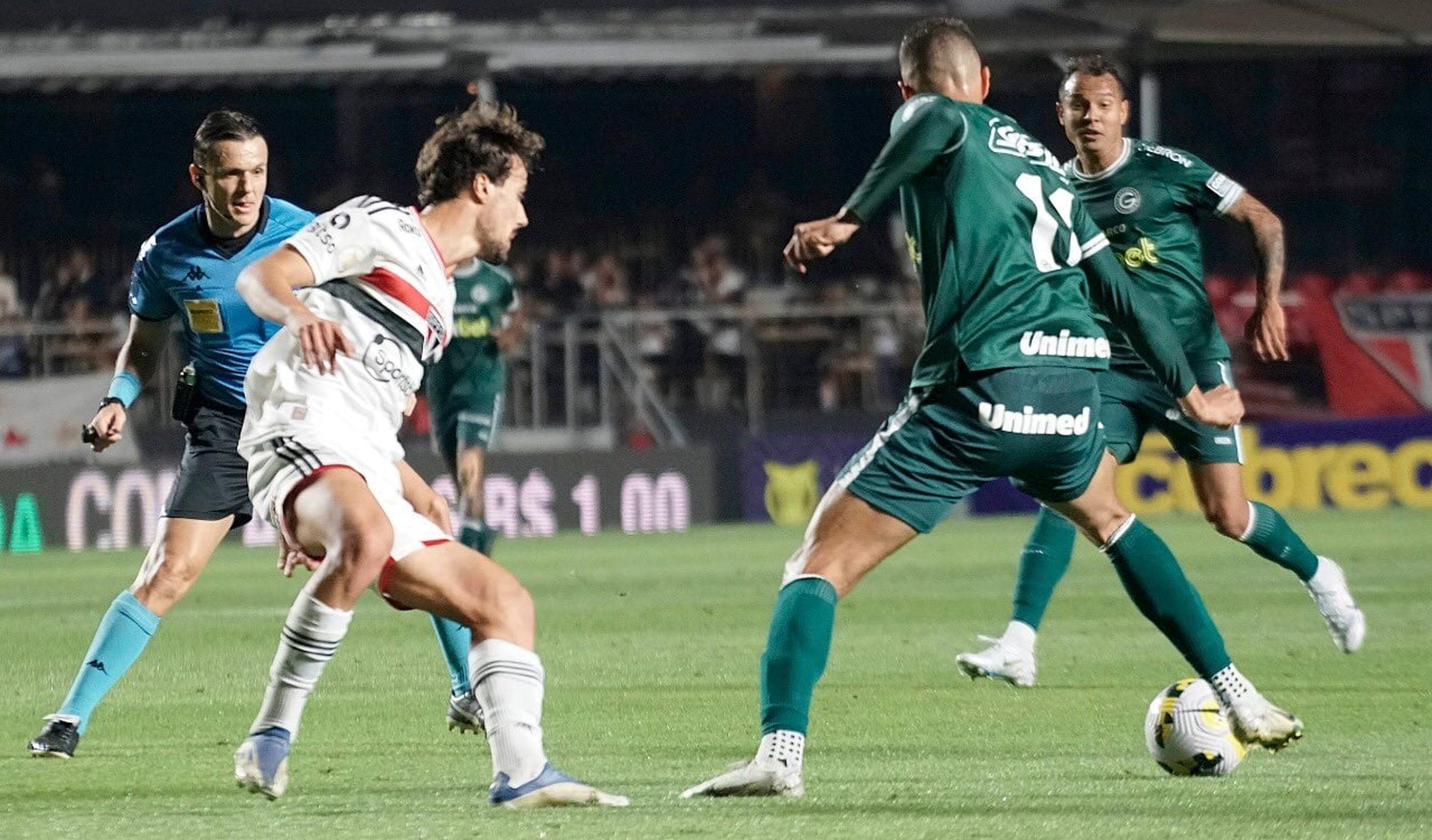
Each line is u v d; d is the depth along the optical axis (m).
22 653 34.91
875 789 18.73
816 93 89.06
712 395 77.31
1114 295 19.14
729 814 17.20
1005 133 18.70
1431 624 35.97
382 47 70.19
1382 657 30.80
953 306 18.56
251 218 22.70
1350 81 88.62
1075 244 18.92
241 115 22.73
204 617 41.50
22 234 83.56
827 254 17.84
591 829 16.39
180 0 72.00
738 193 89.00
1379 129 88.62
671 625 38.34
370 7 72.12
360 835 16.36
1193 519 71.56
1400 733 22.78
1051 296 18.70
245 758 17.09
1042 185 18.72
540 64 70.62
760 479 75.25
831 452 75.56
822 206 88.44
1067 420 18.75
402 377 17.62
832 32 71.94
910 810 17.41
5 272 81.31
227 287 22.78
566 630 37.44
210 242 22.88
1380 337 77.44
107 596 48.47
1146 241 28.56
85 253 81.31
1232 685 19.59
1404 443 75.62
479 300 42.28
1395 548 55.22
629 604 43.22
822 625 18.27
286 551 17.95
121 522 70.50
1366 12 69.12
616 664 31.44
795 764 18.00
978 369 18.44
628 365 76.00
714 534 69.31
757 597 44.59
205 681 29.72
